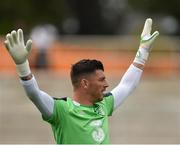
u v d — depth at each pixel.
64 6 90.81
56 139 16.06
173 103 50.00
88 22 92.69
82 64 16.16
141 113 48.09
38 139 45.78
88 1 92.12
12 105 49.28
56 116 15.84
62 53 54.41
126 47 54.56
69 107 15.91
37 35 55.19
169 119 48.31
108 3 95.81
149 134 46.69
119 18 96.31
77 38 55.41
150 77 54.81
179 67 55.91
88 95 16.16
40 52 53.81
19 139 46.19
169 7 93.69
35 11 88.31
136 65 17.44
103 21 94.25
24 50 15.37
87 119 15.93
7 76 52.59
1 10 86.19
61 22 90.06
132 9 96.69
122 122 46.94
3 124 47.62
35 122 47.25
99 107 16.31
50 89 50.59
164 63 56.00
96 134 15.88
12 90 50.69
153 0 94.19
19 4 86.81
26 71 15.38
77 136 15.80
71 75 16.28
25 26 86.56
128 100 49.06
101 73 16.17
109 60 54.22
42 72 52.81
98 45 54.81
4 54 53.34
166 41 56.41
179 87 51.91
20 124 47.38
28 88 15.40
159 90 51.62
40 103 15.58
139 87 51.50
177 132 47.12
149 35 17.55
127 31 95.81
